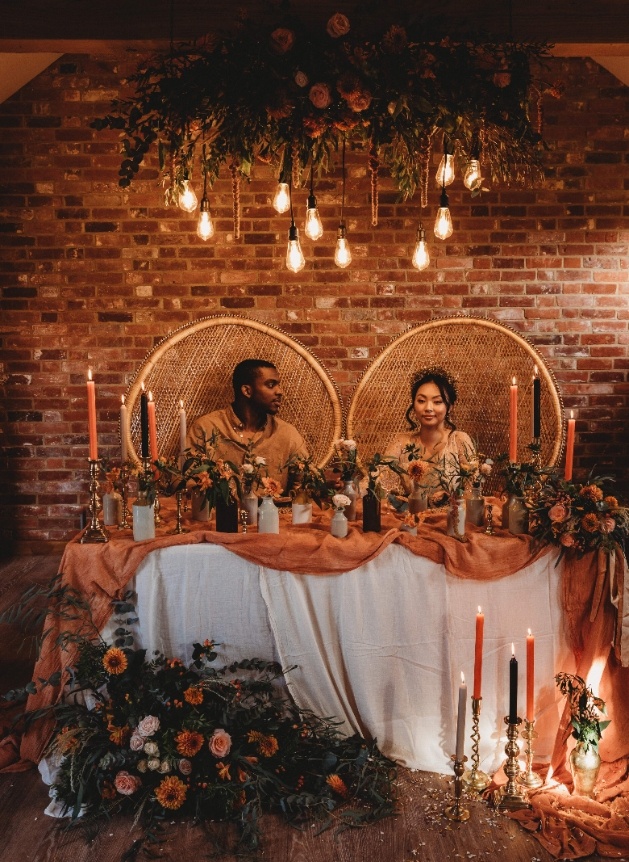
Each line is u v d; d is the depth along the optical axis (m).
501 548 2.32
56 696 2.28
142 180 4.01
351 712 2.35
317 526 2.50
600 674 2.29
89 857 1.95
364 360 4.11
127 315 4.07
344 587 2.30
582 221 4.07
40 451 4.14
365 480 2.81
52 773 2.24
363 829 2.06
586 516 2.25
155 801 2.10
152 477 2.37
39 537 4.20
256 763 2.12
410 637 2.33
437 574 2.32
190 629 2.31
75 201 4.02
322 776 2.18
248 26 2.41
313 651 2.31
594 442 4.20
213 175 2.71
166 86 2.45
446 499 2.49
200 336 3.75
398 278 4.08
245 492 2.52
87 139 3.98
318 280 4.07
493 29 2.65
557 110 4.01
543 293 4.11
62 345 4.09
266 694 2.33
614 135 4.03
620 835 2.00
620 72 3.93
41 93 3.95
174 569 2.29
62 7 2.62
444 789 2.25
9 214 4.02
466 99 2.45
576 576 2.33
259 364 3.40
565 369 4.15
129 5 2.62
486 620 2.34
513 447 2.52
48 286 4.06
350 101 2.36
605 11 2.65
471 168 2.60
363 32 2.61
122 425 2.77
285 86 2.39
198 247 4.04
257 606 2.31
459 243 4.07
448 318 3.76
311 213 2.64
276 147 2.56
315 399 3.76
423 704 2.35
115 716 2.17
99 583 2.25
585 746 2.17
